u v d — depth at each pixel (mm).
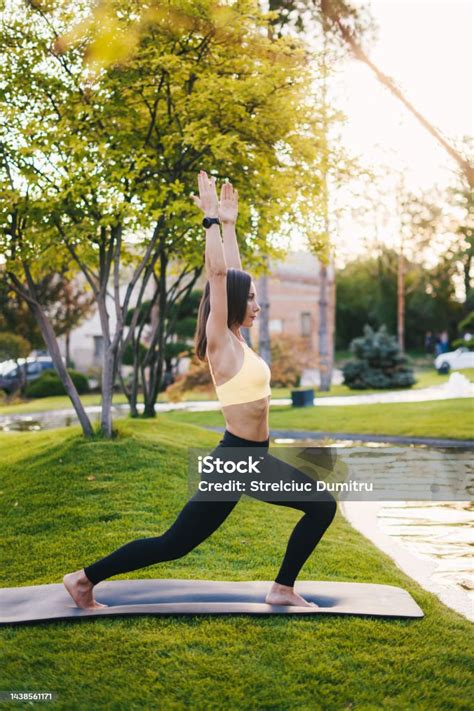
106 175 7574
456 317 45000
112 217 7445
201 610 3479
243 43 7988
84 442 7910
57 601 3631
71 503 6012
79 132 7648
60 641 3197
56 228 8148
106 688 2805
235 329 3371
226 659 3029
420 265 40688
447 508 6668
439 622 3516
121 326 8352
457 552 5164
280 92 8023
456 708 2664
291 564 3559
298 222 9875
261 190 8648
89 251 9500
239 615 3467
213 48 7980
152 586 3887
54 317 23734
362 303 46375
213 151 7535
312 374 32312
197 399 21375
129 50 7387
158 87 7949
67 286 23531
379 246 39719
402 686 2830
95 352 31516
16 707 2660
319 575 4340
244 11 7449
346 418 13727
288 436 12094
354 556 4824
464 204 15859
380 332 23734
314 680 2865
